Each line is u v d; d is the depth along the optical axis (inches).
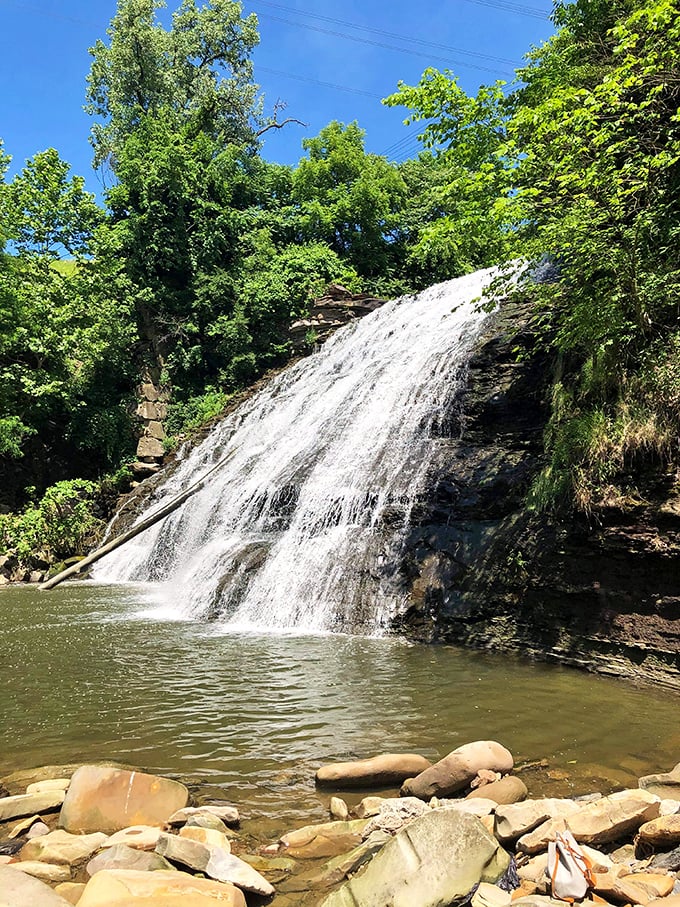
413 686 264.8
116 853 129.8
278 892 125.6
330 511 473.7
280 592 423.2
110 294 1019.9
